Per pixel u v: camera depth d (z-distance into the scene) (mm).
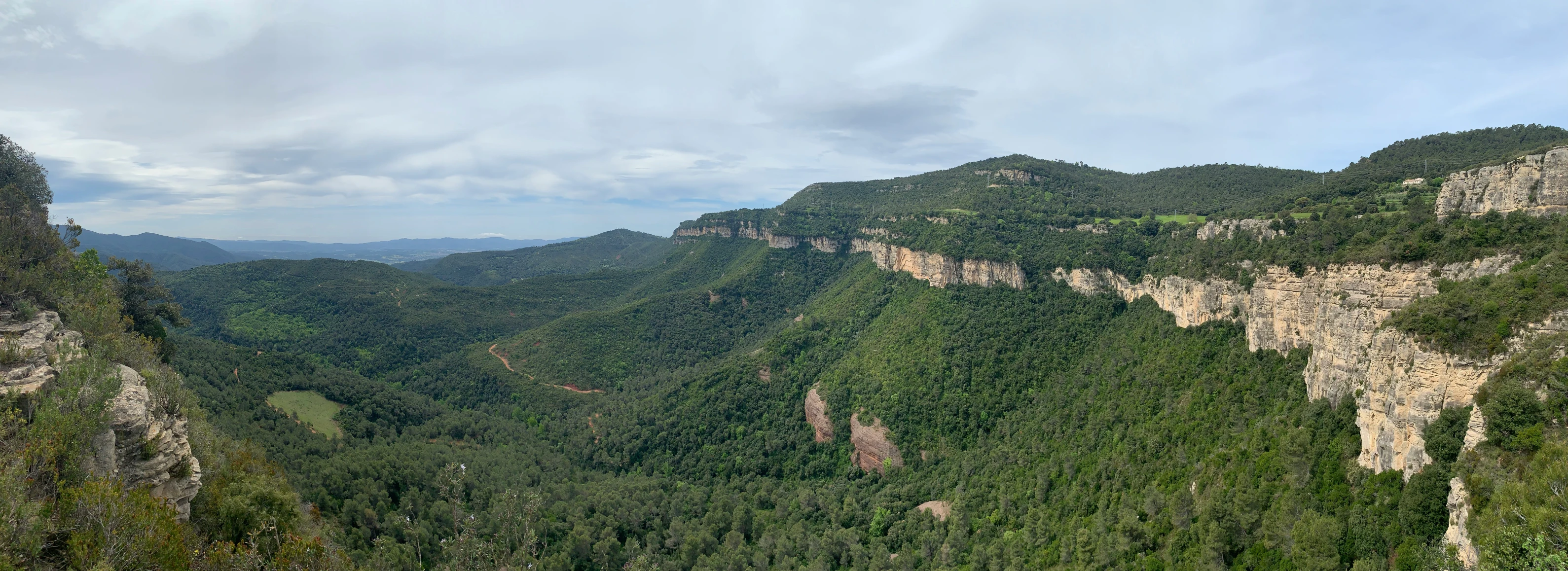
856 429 106125
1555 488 28344
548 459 111875
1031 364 101750
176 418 40188
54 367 36094
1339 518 44406
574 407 143375
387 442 97312
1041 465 81812
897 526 83688
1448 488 37406
